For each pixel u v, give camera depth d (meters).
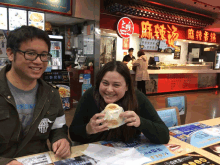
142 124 1.06
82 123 1.34
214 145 1.12
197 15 6.80
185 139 1.23
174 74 6.50
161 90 6.28
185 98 2.09
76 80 4.46
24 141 1.01
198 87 7.29
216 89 7.82
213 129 1.40
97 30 4.51
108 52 6.64
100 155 0.98
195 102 5.15
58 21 4.61
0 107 0.94
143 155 0.98
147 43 7.57
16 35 0.88
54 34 4.75
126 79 1.10
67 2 3.98
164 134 1.12
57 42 4.56
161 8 5.66
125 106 1.21
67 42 5.11
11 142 0.98
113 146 1.10
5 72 1.02
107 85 1.08
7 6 3.34
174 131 1.37
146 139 1.21
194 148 1.08
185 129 1.41
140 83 5.34
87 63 4.79
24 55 0.88
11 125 0.96
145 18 5.57
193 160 0.94
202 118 3.70
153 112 1.30
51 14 3.86
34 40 0.88
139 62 5.15
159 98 5.60
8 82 1.01
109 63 1.12
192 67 7.00
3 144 0.97
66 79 4.06
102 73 1.11
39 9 3.65
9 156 1.00
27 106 1.04
